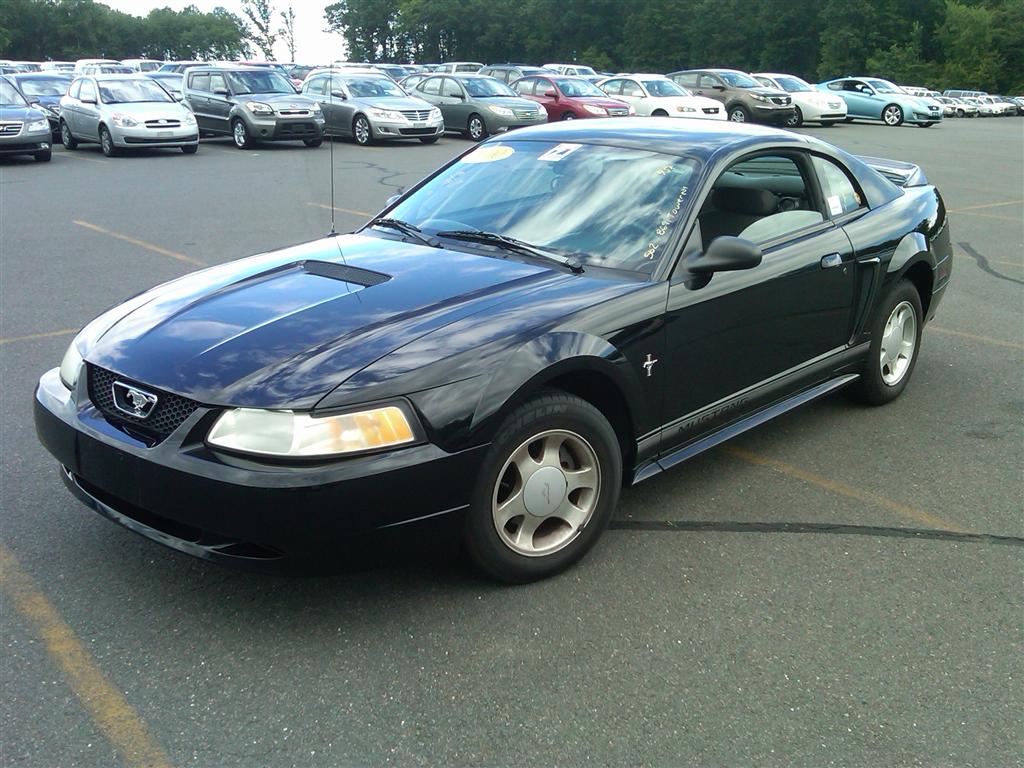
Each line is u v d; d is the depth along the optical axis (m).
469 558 3.02
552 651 2.79
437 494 2.78
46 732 2.41
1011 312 7.04
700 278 3.55
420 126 19.77
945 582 3.23
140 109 17.34
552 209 3.87
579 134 4.35
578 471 3.20
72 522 3.54
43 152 16.20
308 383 2.71
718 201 3.79
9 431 4.39
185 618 2.93
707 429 3.78
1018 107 54.59
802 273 4.03
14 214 10.60
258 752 2.36
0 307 6.61
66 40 111.31
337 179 14.15
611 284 3.39
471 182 4.26
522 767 2.32
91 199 11.85
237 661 2.72
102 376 3.05
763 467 4.20
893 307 4.77
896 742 2.43
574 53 85.25
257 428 2.65
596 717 2.51
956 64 68.62
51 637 2.82
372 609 2.99
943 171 16.81
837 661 2.77
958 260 8.98
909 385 5.36
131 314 3.37
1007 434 4.62
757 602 3.08
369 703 2.55
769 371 4.01
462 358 2.86
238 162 16.50
